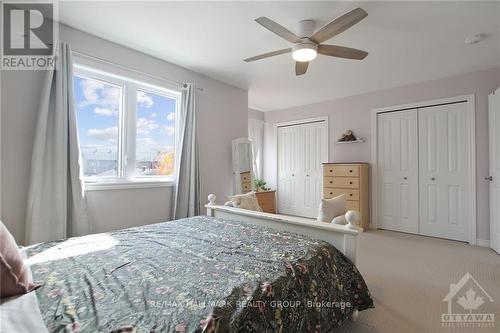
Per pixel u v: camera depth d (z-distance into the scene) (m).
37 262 1.25
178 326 0.78
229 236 1.71
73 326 0.76
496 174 3.12
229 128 4.05
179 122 3.36
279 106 5.53
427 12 2.14
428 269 2.58
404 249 3.23
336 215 2.31
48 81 2.20
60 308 0.86
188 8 2.13
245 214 2.20
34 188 2.12
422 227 3.93
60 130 2.24
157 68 3.10
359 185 4.12
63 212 2.25
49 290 0.98
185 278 1.09
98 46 2.60
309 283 1.24
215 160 3.83
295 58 2.31
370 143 4.43
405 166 4.09
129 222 2.85
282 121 5.72
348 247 1.61
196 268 1.19
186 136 3.34
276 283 1.08
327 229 1.68
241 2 2.05
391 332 1.60
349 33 2.48
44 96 2.18
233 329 0.84
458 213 3.64
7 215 2.09
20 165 2.14
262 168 5.96
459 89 3.61
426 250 3.19
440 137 3.79
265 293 1.01
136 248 1.47
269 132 5.96
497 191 3.10
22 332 0.71
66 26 2.39
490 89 3.39
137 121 3.00
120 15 2.24
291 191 5.59
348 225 1.64
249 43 2.74
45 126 2.18
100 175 2.69
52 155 2.24
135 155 2.95
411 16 2.20
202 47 2.84
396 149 4.18
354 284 1.57
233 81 3.93
